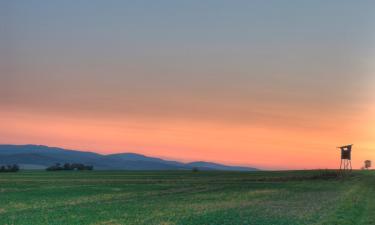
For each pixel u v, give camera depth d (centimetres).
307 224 3806
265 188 8831
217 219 4141
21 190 7950
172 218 4209
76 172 18762
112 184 9950
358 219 4112
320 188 8856
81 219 4141
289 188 8862
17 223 3884
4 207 5197
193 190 8225
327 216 4325
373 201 6000
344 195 7050
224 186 9406
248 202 5884
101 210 4891
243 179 12331
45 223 3888
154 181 11238
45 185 9444
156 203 5716
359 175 13975
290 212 4691
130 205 5434
